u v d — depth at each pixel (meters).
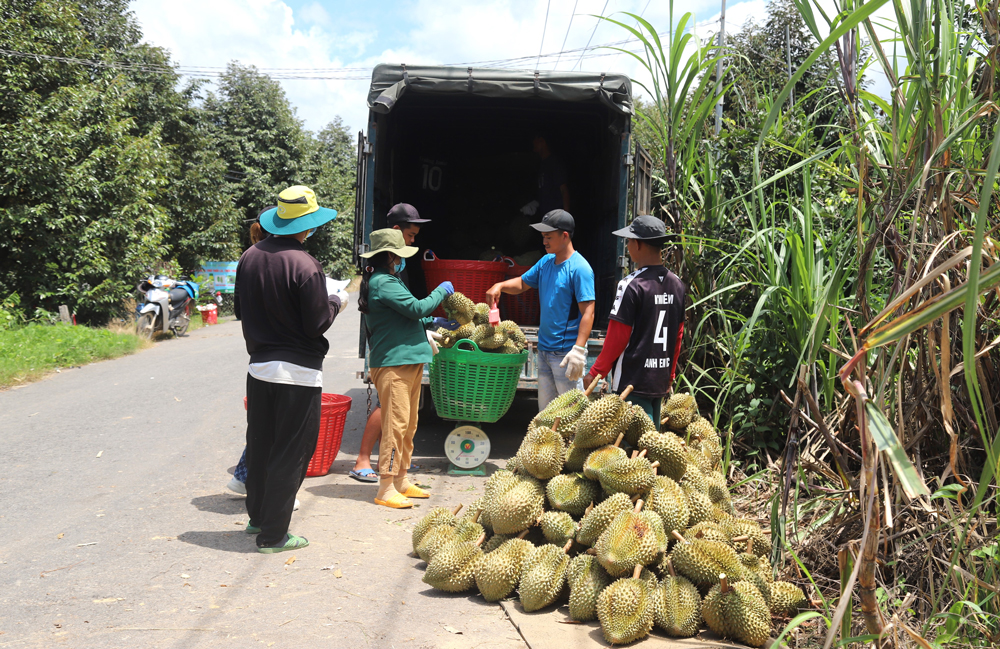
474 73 6.23
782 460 4.27
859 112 3.51
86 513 4.65
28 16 15.34
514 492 3.72
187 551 4.06
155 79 23.53
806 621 3.29
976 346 3.30
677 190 6.46
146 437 6.72
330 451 5.76
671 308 4.16
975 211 2.99
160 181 16.78
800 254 4.75
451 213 8.80
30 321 14.02
